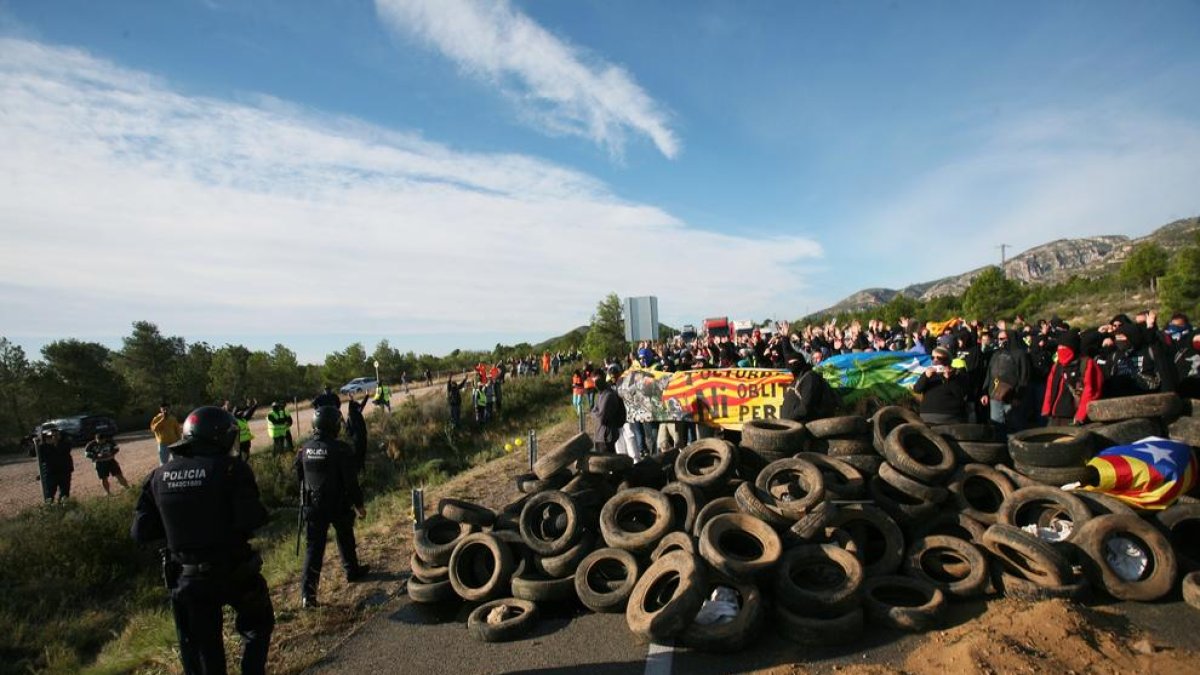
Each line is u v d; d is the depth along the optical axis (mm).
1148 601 5555
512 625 5812
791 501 6598
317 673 5406
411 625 6332
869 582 5965
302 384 58500
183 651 4375
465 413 27938
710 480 7402
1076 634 4852
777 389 11250
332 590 7438
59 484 16125
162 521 4293
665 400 12102
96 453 17141
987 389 10125
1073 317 51938
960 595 5746
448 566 6969
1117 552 5859
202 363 52812
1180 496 6457
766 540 6121
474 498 11820
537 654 5469
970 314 57406
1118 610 5465
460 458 22109
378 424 24391
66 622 9508
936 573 6164
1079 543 5859
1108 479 6504
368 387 52312
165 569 4363
